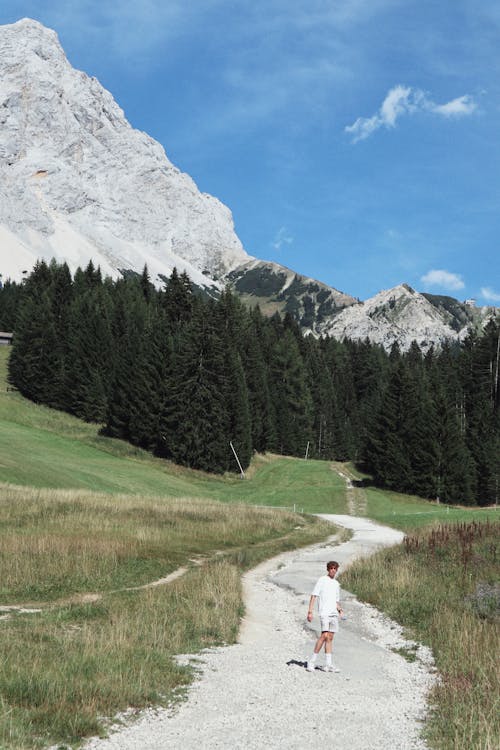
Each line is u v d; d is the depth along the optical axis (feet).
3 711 29.50
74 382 318.65
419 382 396.16
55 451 234.17
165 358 287.07
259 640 51.67
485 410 344.28
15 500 118.62
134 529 105.70
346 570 84.28
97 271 516.73
